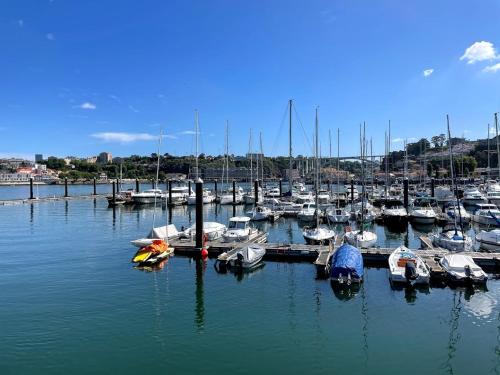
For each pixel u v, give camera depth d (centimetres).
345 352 1931
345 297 2664
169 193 8912
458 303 2550
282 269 3353
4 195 13688
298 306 2511
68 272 3269
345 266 2858
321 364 1822
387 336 2098
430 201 8131
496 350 1948
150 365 1814
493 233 3944
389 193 9500
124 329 2178
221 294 2734
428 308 2470
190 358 1875
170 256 3747
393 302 2572
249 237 4300
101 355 1897
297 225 6216
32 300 2606
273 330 2170
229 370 1772
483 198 8200
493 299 2617
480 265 3259
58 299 2628
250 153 9706
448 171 15238
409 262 2877
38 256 3859
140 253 3512
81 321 2278
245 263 3275
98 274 3212
